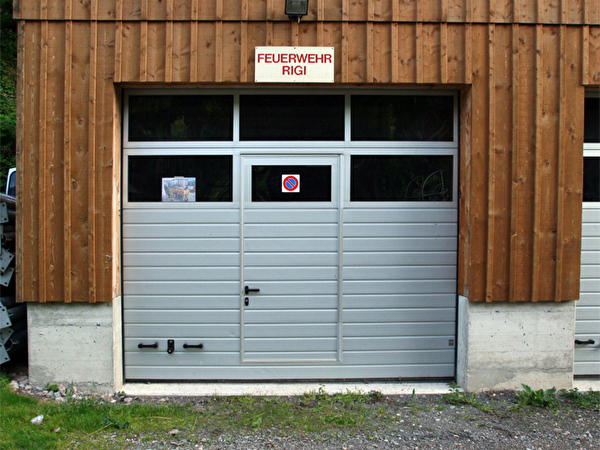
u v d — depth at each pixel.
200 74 4.53
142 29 4.48
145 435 3.79
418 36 4.56
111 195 4.54
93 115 4.49
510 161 4.64
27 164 4.50
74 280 4.53
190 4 4.51
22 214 4.51
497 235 4.66
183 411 4.23
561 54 4.63
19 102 4.50
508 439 3.79
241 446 3.65
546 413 4.25
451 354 4.95
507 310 4.70
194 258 4.82
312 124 4.84
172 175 4.82
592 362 5.05
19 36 4.48
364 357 4.92
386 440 3.76
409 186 4.89
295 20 4.53
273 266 4.85
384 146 4.85
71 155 4.51
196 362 4.87
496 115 4.62
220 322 4.86
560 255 4.67
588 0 4.62
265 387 4.78
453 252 4.91
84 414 4.04
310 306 4.88
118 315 4.71
